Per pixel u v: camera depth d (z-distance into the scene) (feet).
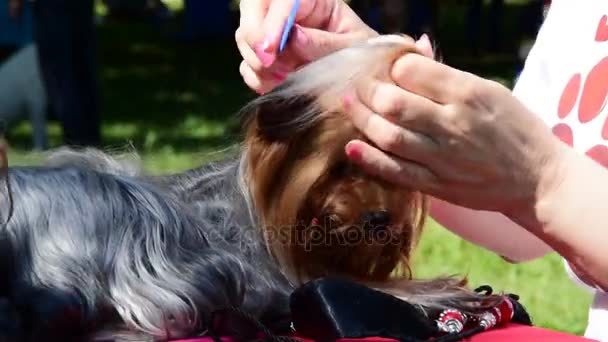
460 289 5.70
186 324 5.10
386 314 4.79
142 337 5.04
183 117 30.42
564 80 6.39
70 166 5.71
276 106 4.65
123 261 5.17
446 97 4.14
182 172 6.05
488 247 6.57
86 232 5.20
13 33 21.45
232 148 5.75
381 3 35.94
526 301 14.97
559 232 4.54
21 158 6.34
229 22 47.73
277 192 4.73
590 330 5.97
